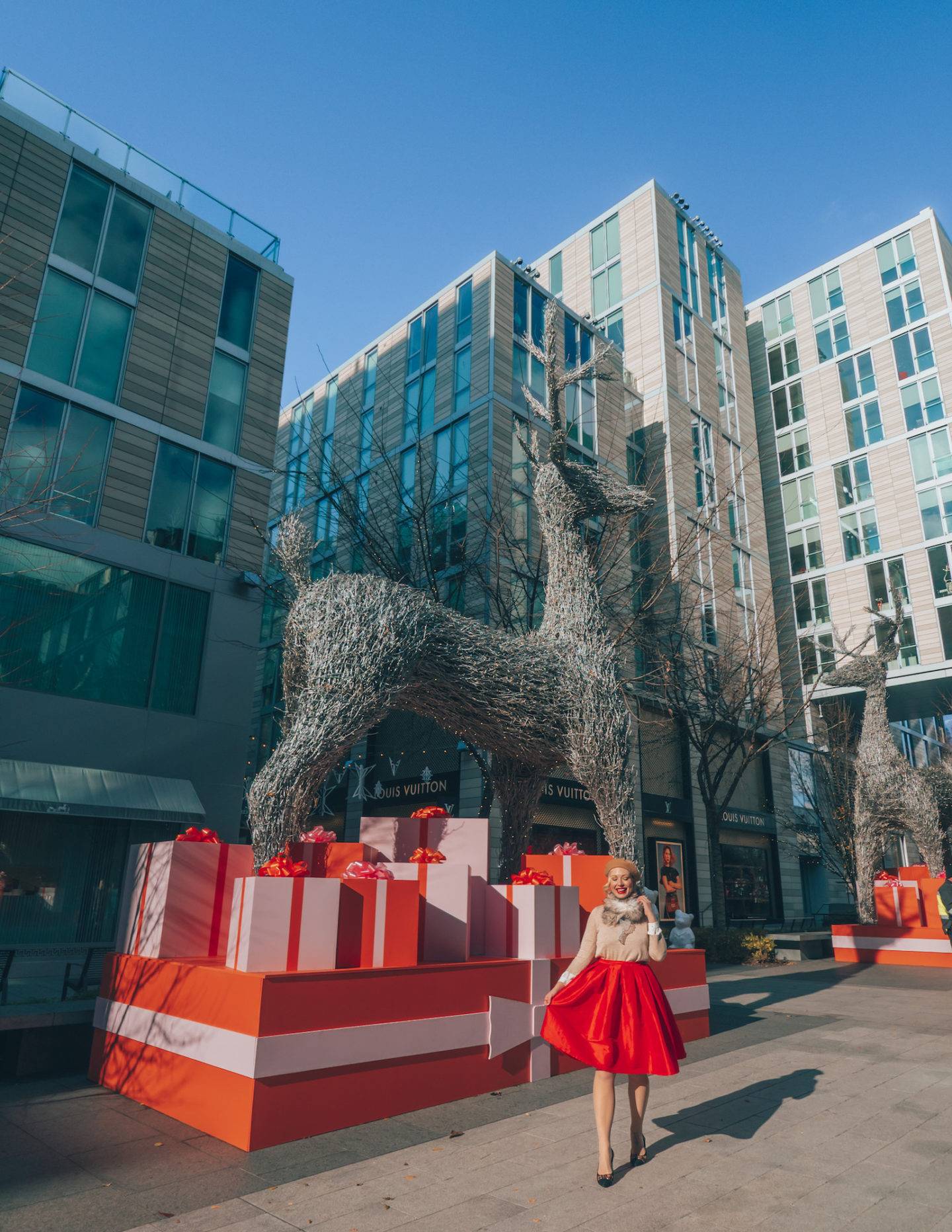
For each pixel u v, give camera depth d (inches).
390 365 1052.5
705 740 695.7
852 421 1343.5
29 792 479.2
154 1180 140.3
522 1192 134.6
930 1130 166.6
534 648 284.7
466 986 202.7
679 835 927.7
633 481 1035.9
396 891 199.2
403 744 847.1
